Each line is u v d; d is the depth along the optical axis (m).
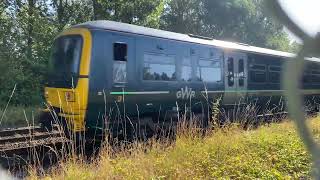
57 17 23.34
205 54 13.98
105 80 10.71
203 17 38.44
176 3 37.53
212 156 7.75
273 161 7.82
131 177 6.40
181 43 13.01
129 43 11.34
